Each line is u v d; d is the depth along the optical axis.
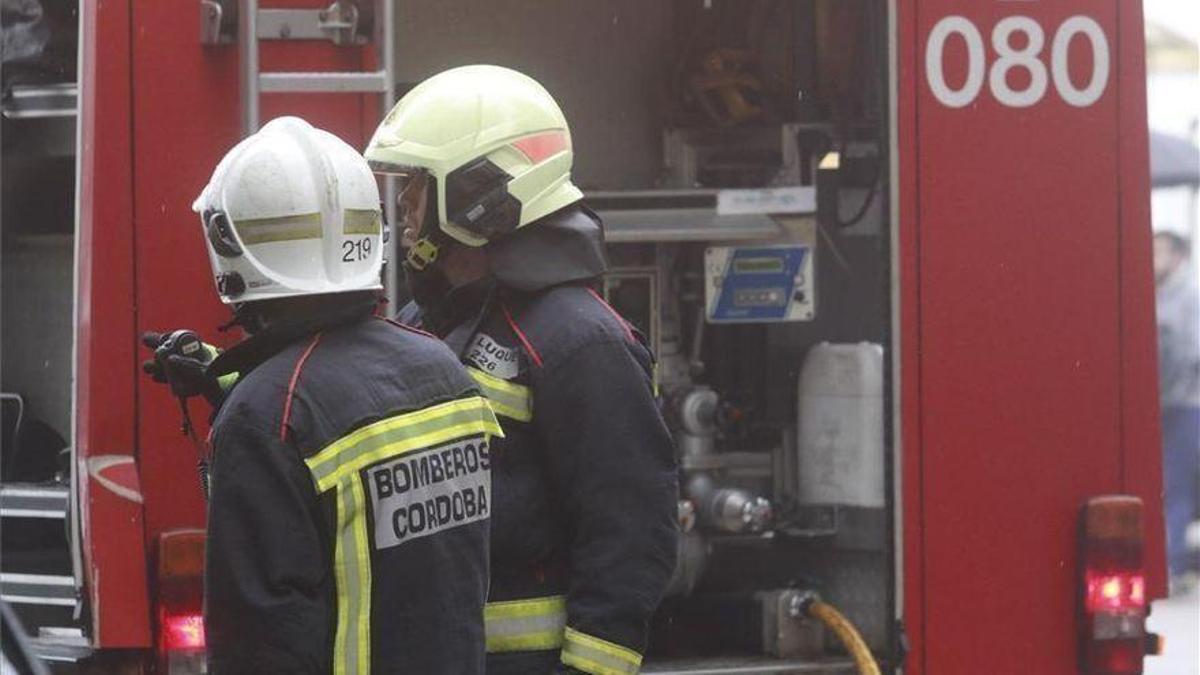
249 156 9.03
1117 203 14.05
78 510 11.79
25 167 13.59
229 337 12.00
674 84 15.92
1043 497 13.91
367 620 8.75
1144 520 14.05
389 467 8.84
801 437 15.04
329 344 8.98
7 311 13.88
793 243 15.21
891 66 13.66
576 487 10.10
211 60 11.96
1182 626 31.12
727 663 14.49
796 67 15.55
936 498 13.73
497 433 9.41
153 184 11.90
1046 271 13.91
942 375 13.73
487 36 15.67
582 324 10.23
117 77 11.85
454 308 10.59
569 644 10.02
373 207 9.24
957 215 13.78
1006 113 13.86
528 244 10.48
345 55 12.00
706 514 14.99
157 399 11.90
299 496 8.63
